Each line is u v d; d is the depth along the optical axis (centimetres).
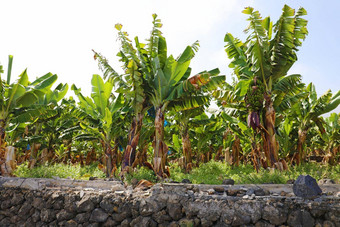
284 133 1396
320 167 1181
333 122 1667
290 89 1011
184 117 1358
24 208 764
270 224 483
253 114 988
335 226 446
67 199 698
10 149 1026
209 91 1076
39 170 977
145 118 1309
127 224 605
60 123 1599
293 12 932
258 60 986
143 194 635
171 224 563
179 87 932
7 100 1075
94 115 1207
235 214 507
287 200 498
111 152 1176
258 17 951
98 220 637
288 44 960
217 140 1933
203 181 923
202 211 538
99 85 1159
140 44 1062
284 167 948
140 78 956
